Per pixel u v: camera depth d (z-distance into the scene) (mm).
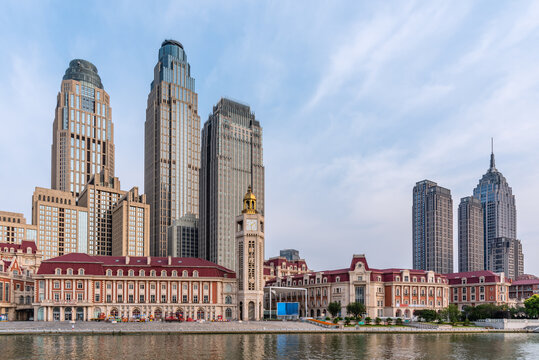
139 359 100688
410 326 199750
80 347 118188
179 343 129375
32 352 109062
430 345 134375
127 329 161500
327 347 125000
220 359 102562
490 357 112688
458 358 110312
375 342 139625
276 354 110812
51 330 153125
